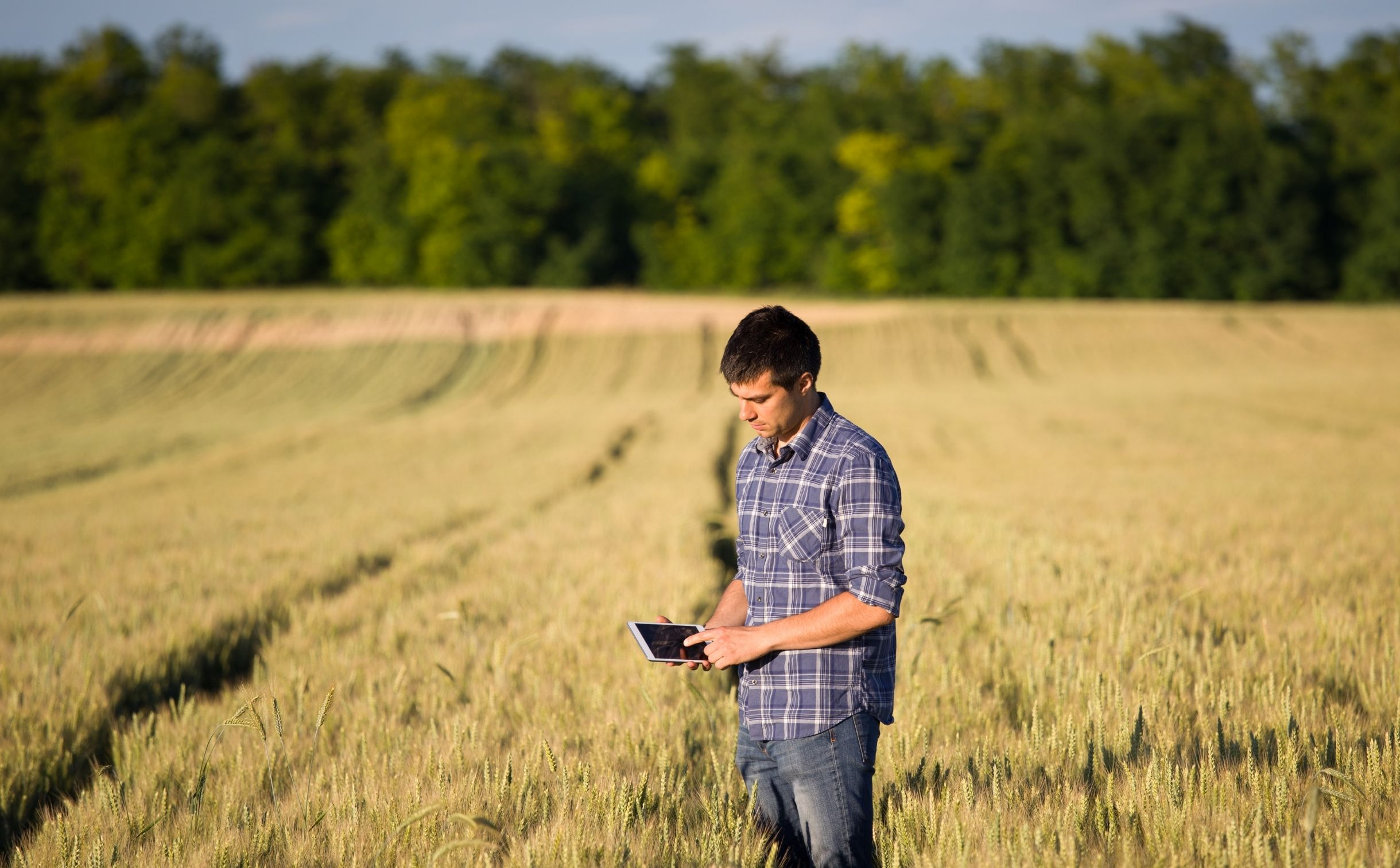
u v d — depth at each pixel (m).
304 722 4.51
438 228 82.44
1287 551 8.55
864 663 2.48
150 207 82.62
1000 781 3.24
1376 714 3.99
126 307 65.75
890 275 78.25
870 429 28.84
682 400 45.69
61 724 4.57
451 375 55.69
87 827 3.26
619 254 86.56
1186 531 9.82
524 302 68.19
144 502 17.45
